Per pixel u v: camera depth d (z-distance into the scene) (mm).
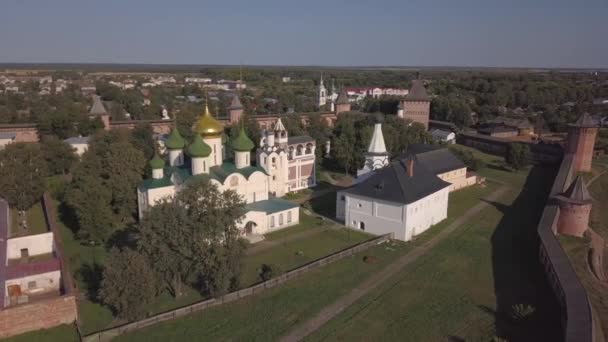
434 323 44375
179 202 48562
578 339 35188
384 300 48969
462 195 92938
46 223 72438
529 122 184250
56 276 52312
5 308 41375
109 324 44031
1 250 54031
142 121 136250
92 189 62344
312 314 46031
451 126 172875
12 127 119000
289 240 67375
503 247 64375
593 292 52406
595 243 70875
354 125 125062
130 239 65938
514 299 48969
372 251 62844
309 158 97062
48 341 41125
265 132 90125
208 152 69125
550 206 74688
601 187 103938
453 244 65562
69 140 112625
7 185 71312
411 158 74312
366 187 71438
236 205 49688
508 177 110438
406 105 168000
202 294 50188
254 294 50031
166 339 41500
